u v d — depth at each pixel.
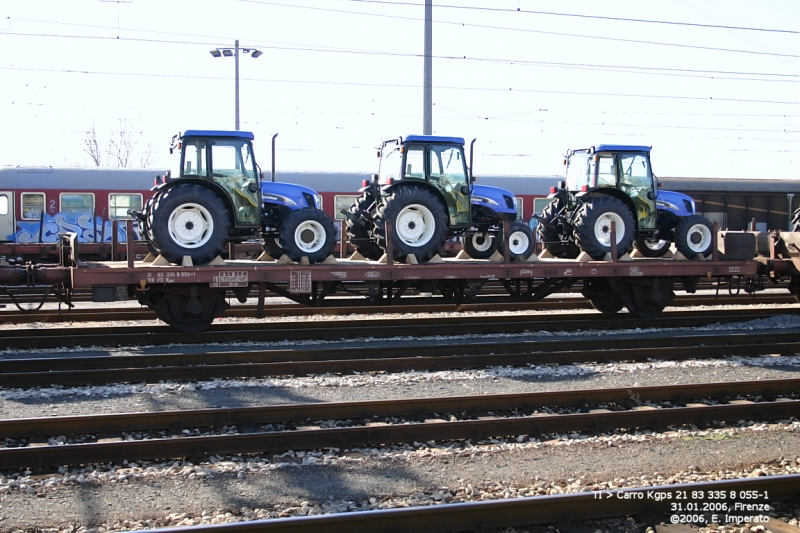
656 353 8.20
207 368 7.12
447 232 11.05
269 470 4.73
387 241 9.64
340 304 10.16
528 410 6.14
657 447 5.32
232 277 9.05
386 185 10.68
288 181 19.11
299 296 10.00
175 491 4.41
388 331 9.55
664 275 10.81
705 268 10.88
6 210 18.69
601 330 10.24
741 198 21.34
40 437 5.29
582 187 11.49
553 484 4.56
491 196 12.33
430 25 15.32
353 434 5.19
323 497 4.36
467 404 6.02
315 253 9.80
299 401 6.39
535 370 7.54
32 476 4.60
